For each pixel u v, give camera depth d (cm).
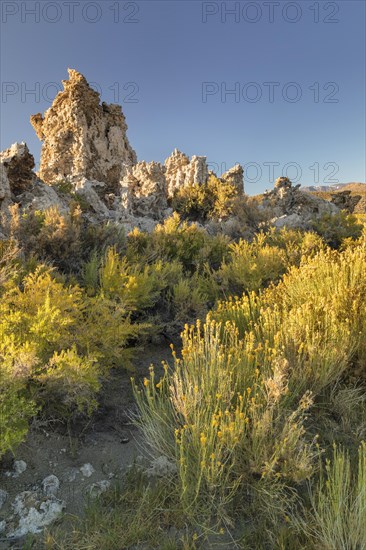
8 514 246
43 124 2489
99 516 242
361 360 392
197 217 2092
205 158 2358
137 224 1364
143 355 518
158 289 620
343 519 224
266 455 261
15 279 471
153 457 291
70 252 653
